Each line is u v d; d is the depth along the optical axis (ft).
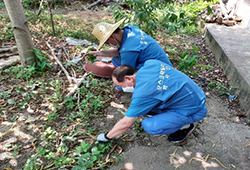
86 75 11.25
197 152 7.54
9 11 10.11
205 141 8.00
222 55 13.55
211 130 8.51
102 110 9.30
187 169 6.92
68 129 8.13
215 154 7.48
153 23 13.33
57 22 19.60
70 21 20.51
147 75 5.98
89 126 8.39
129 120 6.09
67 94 9.79
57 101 9.52
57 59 12.46
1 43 14.10
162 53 8.49
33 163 6.71
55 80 11.02
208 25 19.12
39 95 9.87
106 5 28.91
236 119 9.20
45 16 20.54
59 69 12.05
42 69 11.35
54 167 6.73
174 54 15.11
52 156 6.84
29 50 11.07
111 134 6.76
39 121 8.48
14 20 10.28
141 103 5.85
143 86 5.85
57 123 8.42
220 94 10.78
